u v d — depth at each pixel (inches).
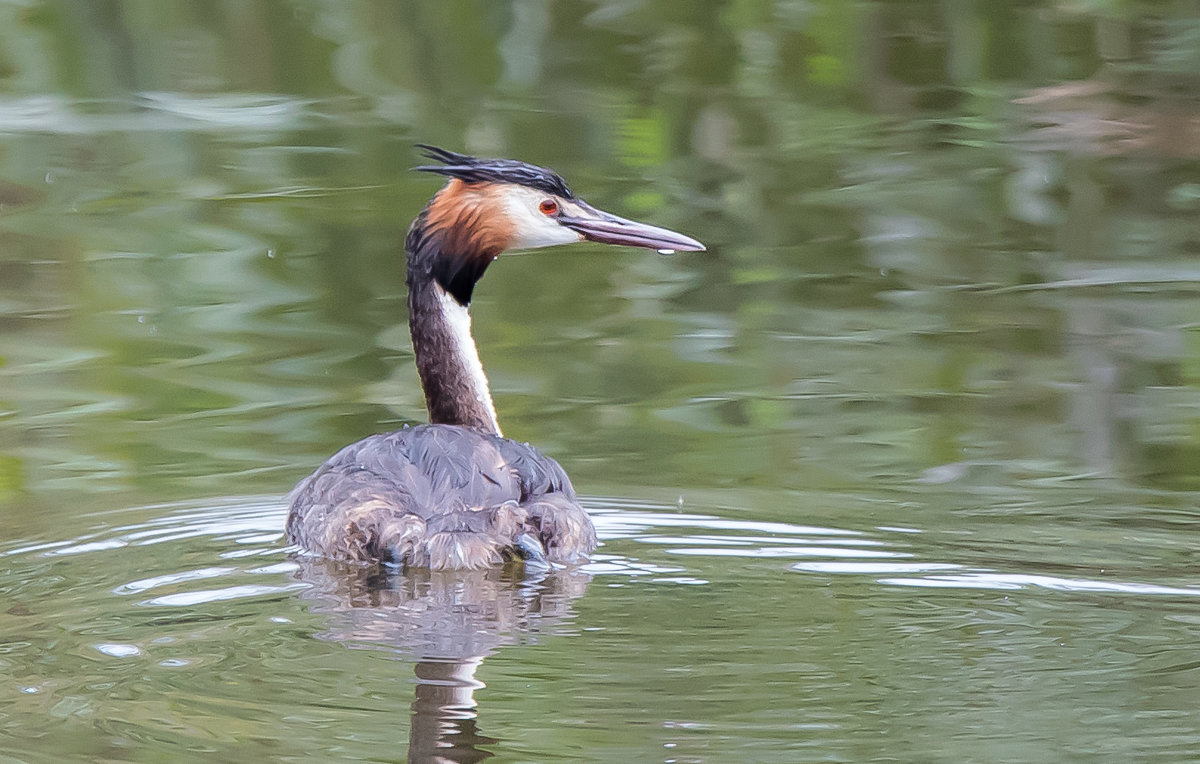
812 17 993.5
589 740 285.9
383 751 283.6
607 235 473.7
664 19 1016.2
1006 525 414.6
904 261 666.8
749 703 299.7
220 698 303.9
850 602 354.3
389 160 789.9
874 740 284.7
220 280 644.7
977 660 319.6
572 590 364.2
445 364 479.2
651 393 538.3
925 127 836.0
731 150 805.2
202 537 411.8
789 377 549.0
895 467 468.1
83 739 288.2
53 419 515.5
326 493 404.8
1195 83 880.3
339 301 629.9
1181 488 444.8
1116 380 537.3
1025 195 737.0
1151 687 305.7
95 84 916.0
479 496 396.5
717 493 446.9
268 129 834.8
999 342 576.4
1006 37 957.2
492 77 923.4
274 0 1037.8
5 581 374.6
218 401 532.7
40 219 710.5
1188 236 684.7
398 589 365.4
